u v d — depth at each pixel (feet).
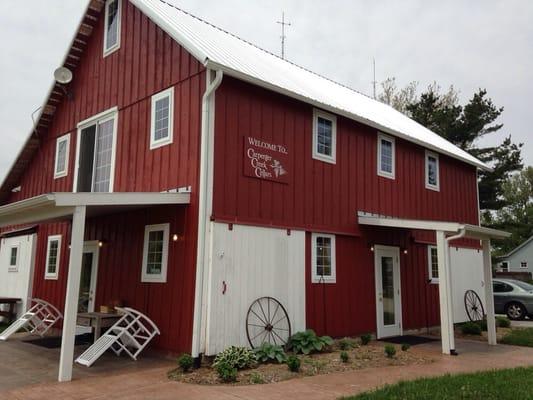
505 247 147.02
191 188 28.99
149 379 23.22
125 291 33.09
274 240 31.22
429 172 48.78
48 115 46.34
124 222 34.60
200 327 26.45
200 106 29.50
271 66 41.04
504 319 47.52
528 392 19.48
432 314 44.93
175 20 36.86
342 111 36.78
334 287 35.32
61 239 42.75
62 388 21.52
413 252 44.16
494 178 89.92
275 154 32.32
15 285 48.24
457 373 24.63
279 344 30.37
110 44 39.81
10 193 53.72
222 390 21.07
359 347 33.14
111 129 38.01
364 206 39.32
